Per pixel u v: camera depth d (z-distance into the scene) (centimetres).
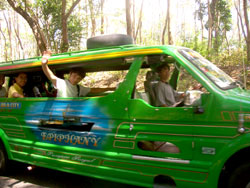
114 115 341
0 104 466
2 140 454
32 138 424
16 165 484
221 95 278
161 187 304
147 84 376
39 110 416
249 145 255
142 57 335
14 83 474
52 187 402
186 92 286
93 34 1830
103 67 413
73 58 378
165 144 341
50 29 1466
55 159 389
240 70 992
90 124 382
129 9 1118
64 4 1192
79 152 368
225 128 271
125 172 326
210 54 1196
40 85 499
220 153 271
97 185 405
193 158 289
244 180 266
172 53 317
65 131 387
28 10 1090
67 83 415
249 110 262
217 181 272
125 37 402
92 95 487
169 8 1277
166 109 304
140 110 322
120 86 342
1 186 409
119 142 336
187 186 289
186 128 292
